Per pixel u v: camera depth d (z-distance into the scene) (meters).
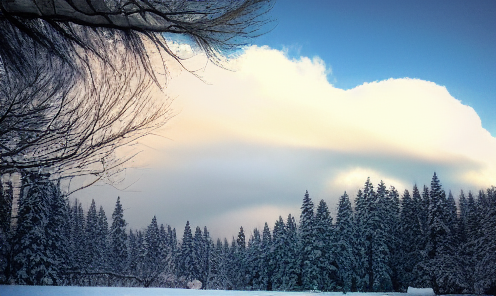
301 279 37.81
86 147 6.43
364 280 37.09
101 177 6.36
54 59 6.79
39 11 6.43
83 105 6.60
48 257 22.09
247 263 45.38
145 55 7.11
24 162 6.27
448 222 37.81
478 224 37.59
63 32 6.80
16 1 6.29
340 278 36.81
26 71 6.66
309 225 38.00
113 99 6.68
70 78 6.77
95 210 31.56
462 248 37.06
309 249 36.59
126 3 6.71
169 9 6.94
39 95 6.58
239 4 7.02
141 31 7.04
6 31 6.58
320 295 18.78
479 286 34.81
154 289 13.09
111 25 6.77
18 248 20.75
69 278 23.84
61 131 6.43
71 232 27.23
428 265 36.47
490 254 35.19
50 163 6.34
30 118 6.47
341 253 37.34
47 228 22.55
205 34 7.11
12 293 10.07
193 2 7.04
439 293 35.12
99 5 6.55
